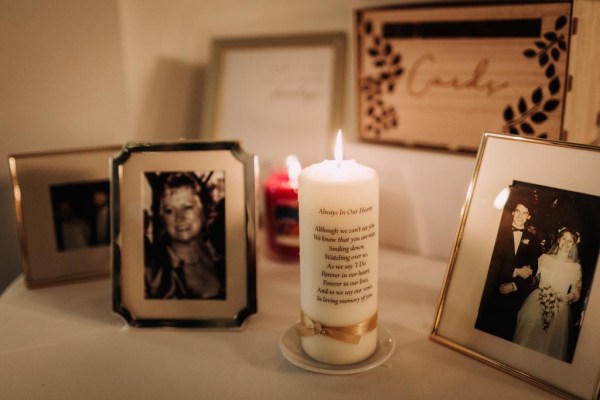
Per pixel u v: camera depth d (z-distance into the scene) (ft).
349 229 1.62
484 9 2.19
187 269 2.02
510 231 1.72
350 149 2.62
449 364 1.73
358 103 2.69
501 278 1.72
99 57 2.71
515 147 1.74
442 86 2.39
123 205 2.02
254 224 2.00
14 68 2.55
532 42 2.11
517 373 1.64
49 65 2.61
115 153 2.40
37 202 2.30
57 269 2.34
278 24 2.95
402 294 2.17
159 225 2.03
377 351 1.78
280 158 2.90
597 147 1.58
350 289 1.65
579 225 1.58
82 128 2.76
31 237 2.30
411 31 2.42
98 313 2.12
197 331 1.97
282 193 2.43
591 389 1.50
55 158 2.32
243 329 1.97
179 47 3.07
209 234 2.02
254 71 2.96
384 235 2.60
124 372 1.74
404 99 2.53
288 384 1.66
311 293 1.69
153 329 1.99
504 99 2.23
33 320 2.07
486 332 1.73
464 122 2.36
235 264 2.00
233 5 3.03
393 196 2.52
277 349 1.85
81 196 2.36
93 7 2.64
